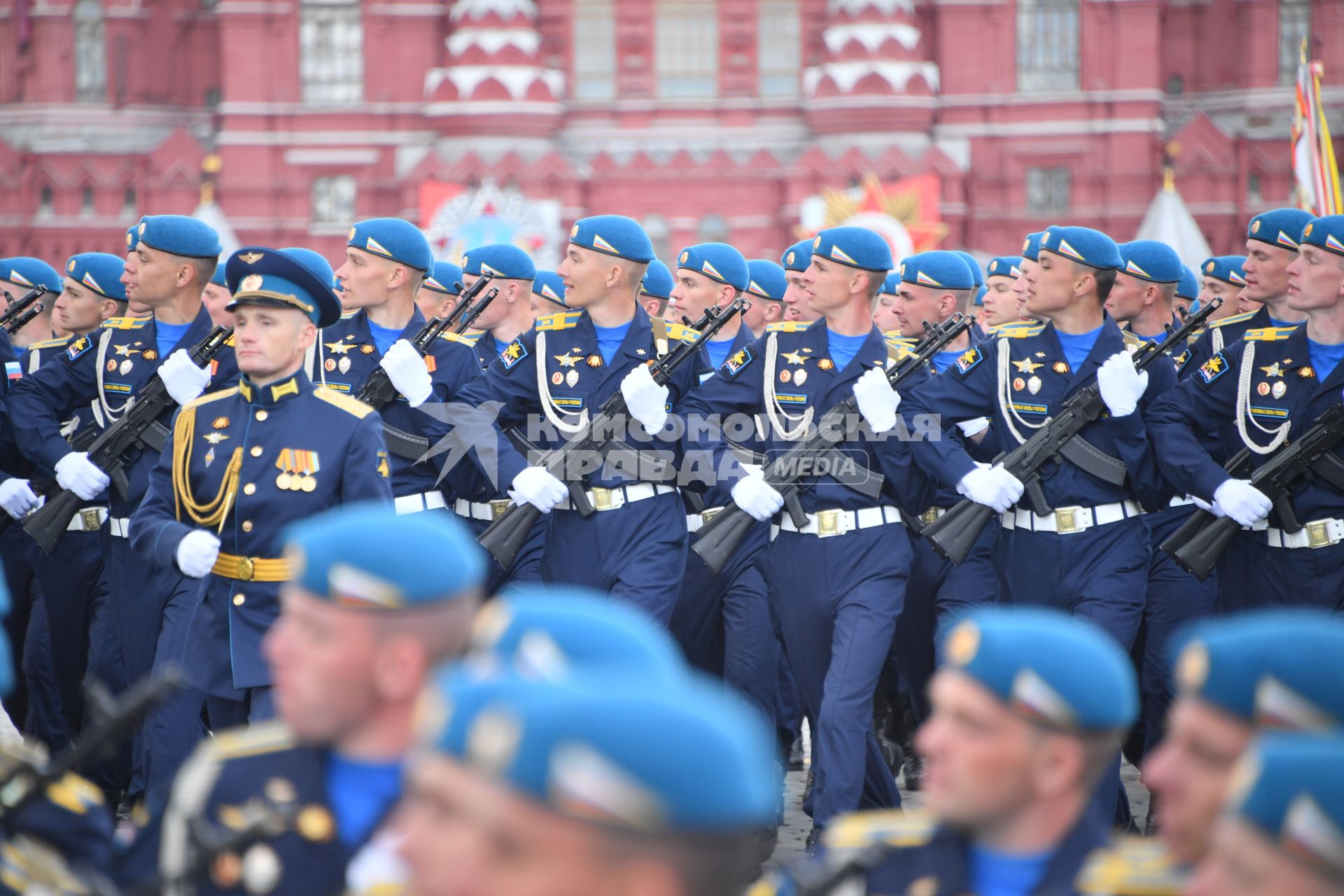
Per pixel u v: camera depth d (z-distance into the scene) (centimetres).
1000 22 17600
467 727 913
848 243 3244
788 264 4034
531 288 4553
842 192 17125
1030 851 1373
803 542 3122
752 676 3506
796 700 3916
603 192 17625
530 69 17550
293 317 2509
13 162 17875
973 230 17612
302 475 2481
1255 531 3173
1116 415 3064
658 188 17575
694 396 3341
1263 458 3172
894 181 17100
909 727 3912
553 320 3416
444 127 17575
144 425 3366
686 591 3591
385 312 3519
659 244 17625
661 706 862
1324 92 17038
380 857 1427
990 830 1377
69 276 4006
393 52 18000
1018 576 3161
